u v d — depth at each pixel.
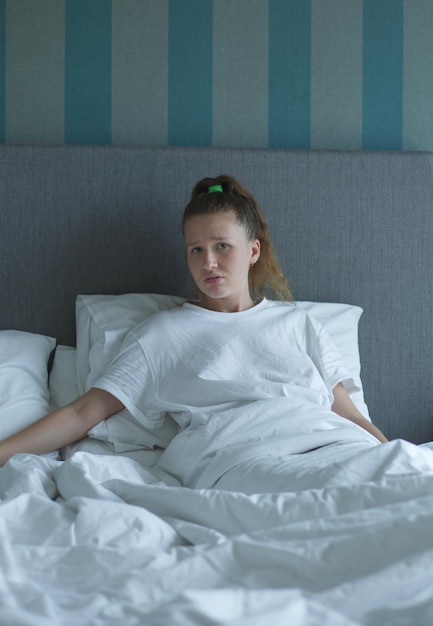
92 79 2.45
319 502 1.21
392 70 2.52
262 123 2.49
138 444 1.88
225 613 0.82
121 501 1.36
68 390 2.09
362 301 2.40
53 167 2.27
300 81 2.49
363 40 2.51
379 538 1.01
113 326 2.10
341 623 0.81
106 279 2.30
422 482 1.22
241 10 2.47
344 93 2.51
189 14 2.46
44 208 2.27
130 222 2.31
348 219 2.39
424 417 2.43
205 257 1.96
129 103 2.45
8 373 1.96
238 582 0.98
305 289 2.38
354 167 2.40
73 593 0.97
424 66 2.50
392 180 2.41
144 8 2.45
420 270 2.43
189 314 2.00
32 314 2.27
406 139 2.51
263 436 1.67
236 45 2.47
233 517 1.25
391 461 1.40
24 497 1.26
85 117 2.45
